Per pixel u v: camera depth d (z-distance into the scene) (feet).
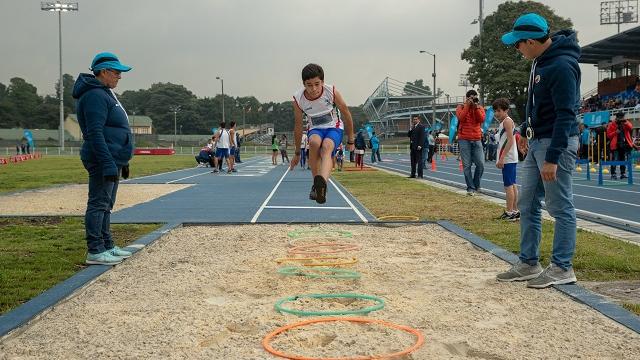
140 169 94.89
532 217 17.56
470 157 44.57
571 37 17.01
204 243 24.62
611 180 63.31
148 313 14.40
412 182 60.95
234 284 17.37
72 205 40.57
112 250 20.85
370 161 131.13
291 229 28.48
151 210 36.68
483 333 12.71
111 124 20.68
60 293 15.78
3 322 13.20
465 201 40.60
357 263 20.33
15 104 420.36
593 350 11.66
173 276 18.49
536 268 17.51
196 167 102.99
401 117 369.71
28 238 25.91
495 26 186.39
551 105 16.94
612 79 154.51
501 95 180.65
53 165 114.21
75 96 20.58
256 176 74.28
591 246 22.75
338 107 21.42
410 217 32.24
